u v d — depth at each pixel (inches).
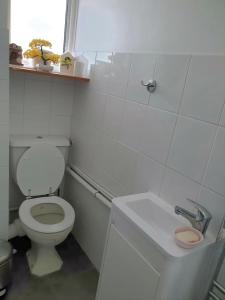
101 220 68.2
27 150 70.3
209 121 39.8
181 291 38.9
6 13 52.9
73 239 83.0
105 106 65.3
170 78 46.2
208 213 39.3
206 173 40.8
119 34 58.7
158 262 36.2
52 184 77.4
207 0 39.4
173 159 46.7
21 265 69.1
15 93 71.4
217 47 38.4
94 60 68.2
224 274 40.0
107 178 66.4
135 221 40.1
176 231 38.8
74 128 82.0
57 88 77.7
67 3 75.0
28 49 68.6
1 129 59.6
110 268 47.3
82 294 63.3
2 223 67.1
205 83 40.1
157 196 50.8
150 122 51.4
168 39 46.6
